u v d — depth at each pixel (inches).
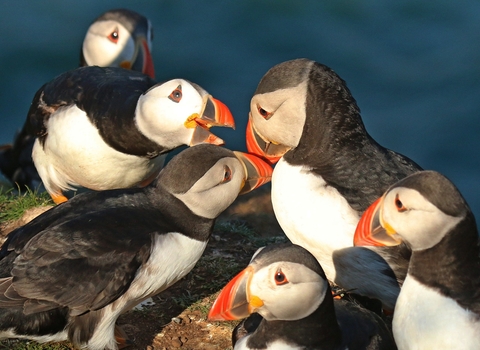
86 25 1417.3
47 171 558.9
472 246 358.3
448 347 345.4
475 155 1141.7
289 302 360.5
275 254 365.7
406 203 361.1
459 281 354.9
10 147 717.9
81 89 530.6
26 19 1419.8
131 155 516.1
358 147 446.9
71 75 548.7
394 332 368.2
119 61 725.3
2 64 1317.7
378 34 1424.7
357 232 384.5
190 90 486.3
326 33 1429.6
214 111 483.2
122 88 521.0
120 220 404.5
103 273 390.3
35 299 384.5
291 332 367.9
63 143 525.0
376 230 378.0
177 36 1412.4
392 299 432.5
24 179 712.4
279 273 359.6
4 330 387.2
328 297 365.4
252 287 364.5
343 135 445.4
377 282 429.7
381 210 375.6
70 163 532.7
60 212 417.4
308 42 1403.8
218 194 421.4
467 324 344.2
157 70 1330.0
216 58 1359.5
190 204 418.6
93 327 399.9
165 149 507.2
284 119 448.5
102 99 517.0
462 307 349.4
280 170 451.2
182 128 487.5
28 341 425.1
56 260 387.2
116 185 546.6
